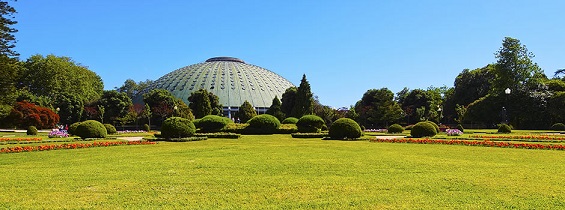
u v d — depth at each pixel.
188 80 104.75
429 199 8.17
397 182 10.07
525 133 37.22
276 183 9.97
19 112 53.50
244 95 101.06
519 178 10.55
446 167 12.79
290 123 47.72
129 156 16.94
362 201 8.04
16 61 25.70
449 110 73.69
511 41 56.94
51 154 18.02
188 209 7.49
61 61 75.81
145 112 70.75
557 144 21.11
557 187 9.30
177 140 27.80
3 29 23.94
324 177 10.89
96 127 30.88
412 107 75.56
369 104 77.31
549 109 51.59
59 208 7.66
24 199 8.40
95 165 13.87
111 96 70.69
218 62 116.50
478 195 8.51
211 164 13.72
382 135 37.12
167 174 11.55
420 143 24.06
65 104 66.44
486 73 68.56
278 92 110.38
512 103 54.78
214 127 39.62
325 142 25.70
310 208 7.55
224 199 8.28
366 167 12.81
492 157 15.80
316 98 82.25
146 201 8.14
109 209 7.55
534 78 56.50
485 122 57.75
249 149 19.86
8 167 13.52
